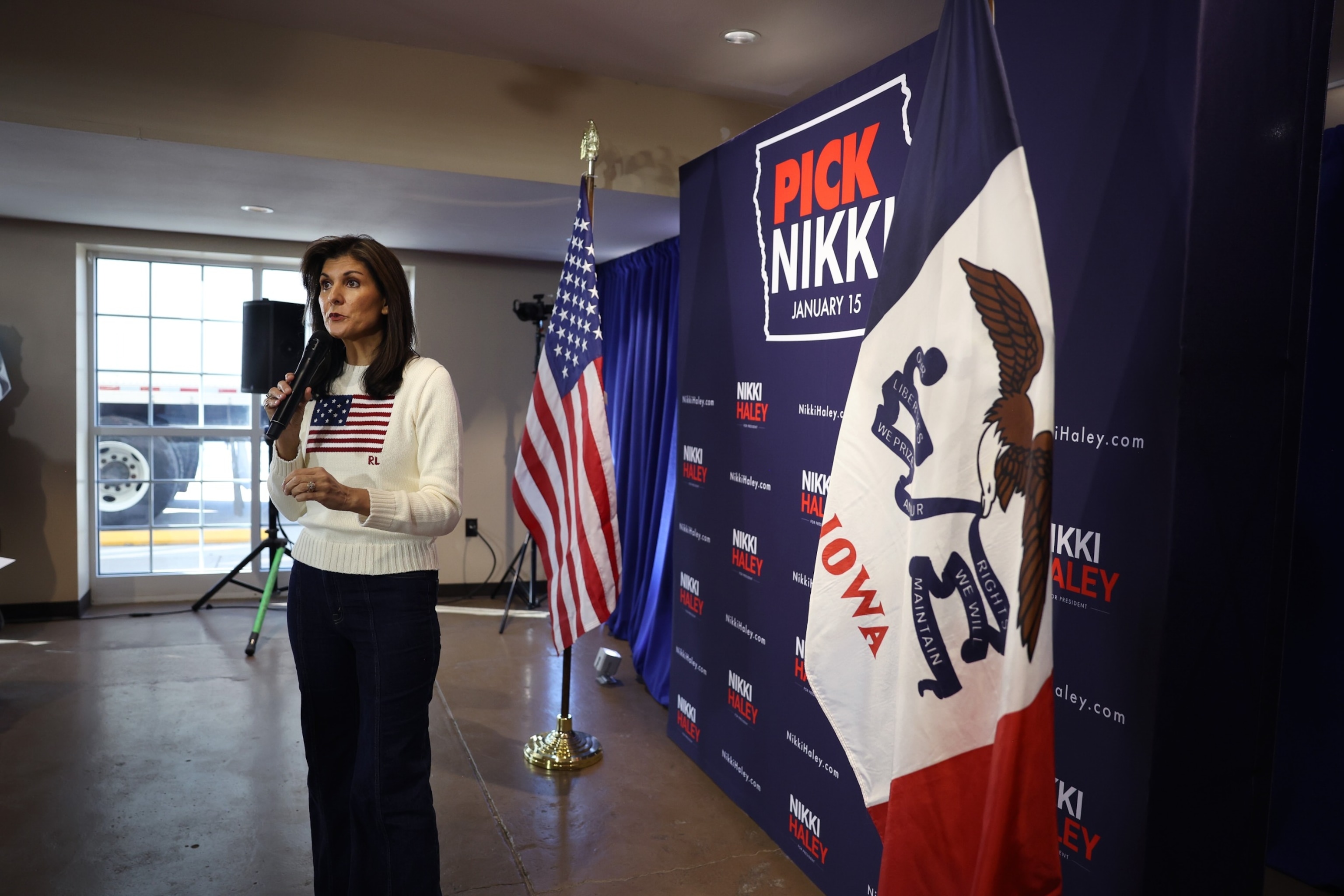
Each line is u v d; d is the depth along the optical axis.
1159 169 1.32
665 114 3.49
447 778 2.69
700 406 2.75
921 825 1.23
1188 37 1.27
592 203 2.77
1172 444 1.30
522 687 3.54
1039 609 1.11
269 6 2.82
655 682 3.47
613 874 2.16
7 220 4.24
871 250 1.90
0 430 4.29
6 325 4.28
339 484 1.51
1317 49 1.33
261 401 4.97
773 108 3.66
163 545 4.84
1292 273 1.35
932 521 1.24
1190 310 1.28
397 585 1.65
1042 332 1.12
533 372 5.17
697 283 2.76
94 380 4.63
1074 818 1.49
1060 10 1.49
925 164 1.33
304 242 4.71
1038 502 1.11
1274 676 1.41
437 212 3.86
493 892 2.07
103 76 2.79
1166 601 1.32
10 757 2.75
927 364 1.28
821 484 2.11
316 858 1.83
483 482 5.11
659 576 3.71
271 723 3.08
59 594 4.42
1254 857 1.44
